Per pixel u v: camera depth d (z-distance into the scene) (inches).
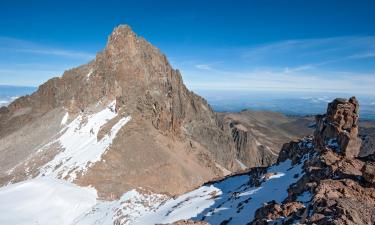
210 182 3065.9
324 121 2256.4
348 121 2100.1
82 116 5767.7
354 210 1196.5
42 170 4579.2
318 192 1450.5
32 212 3314.5
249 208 2007.9
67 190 3710.6
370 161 1849.2
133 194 3897.6
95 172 4284.0
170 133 6097.4
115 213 3191.4
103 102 5880.9
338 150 2053.4
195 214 2348.7
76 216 3415.4
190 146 6363.2
